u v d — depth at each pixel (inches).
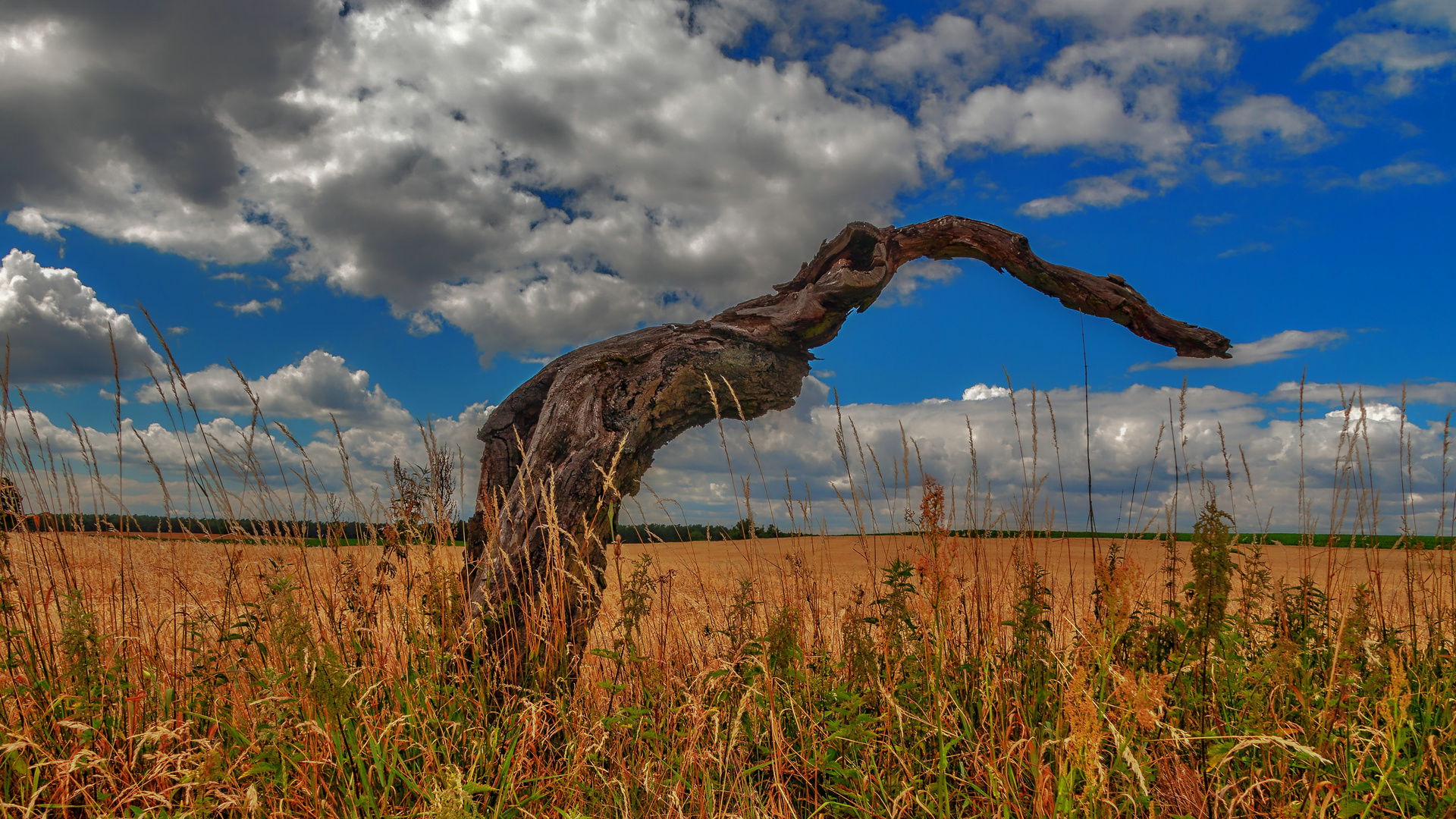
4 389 149.6
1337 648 109.2
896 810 104.6
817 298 196.1
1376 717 108.6
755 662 120.0
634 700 142.4
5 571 137.9
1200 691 118.8
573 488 159.9
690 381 178.4
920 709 124.6
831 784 116.4
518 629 151.8
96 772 112.2
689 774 115.7
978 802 107.3
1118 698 96.3
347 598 142.9
